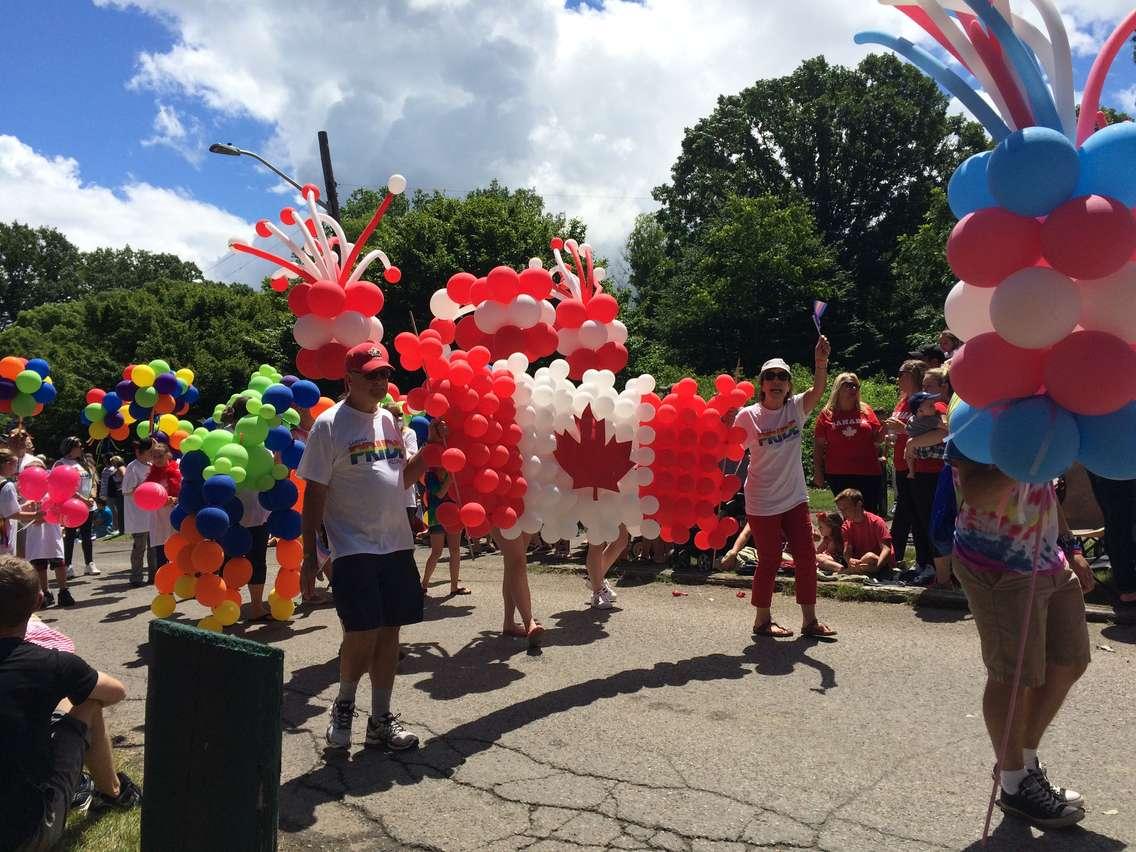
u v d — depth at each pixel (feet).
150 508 21.01
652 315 137.90
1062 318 8.53
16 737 9.20
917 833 10.00
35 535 26.30
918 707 13.97
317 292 16.57
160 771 8.23
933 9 9.56
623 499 17.69
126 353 110.83
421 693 15.87
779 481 18.17
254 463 19.27
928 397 21.22
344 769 12.58
